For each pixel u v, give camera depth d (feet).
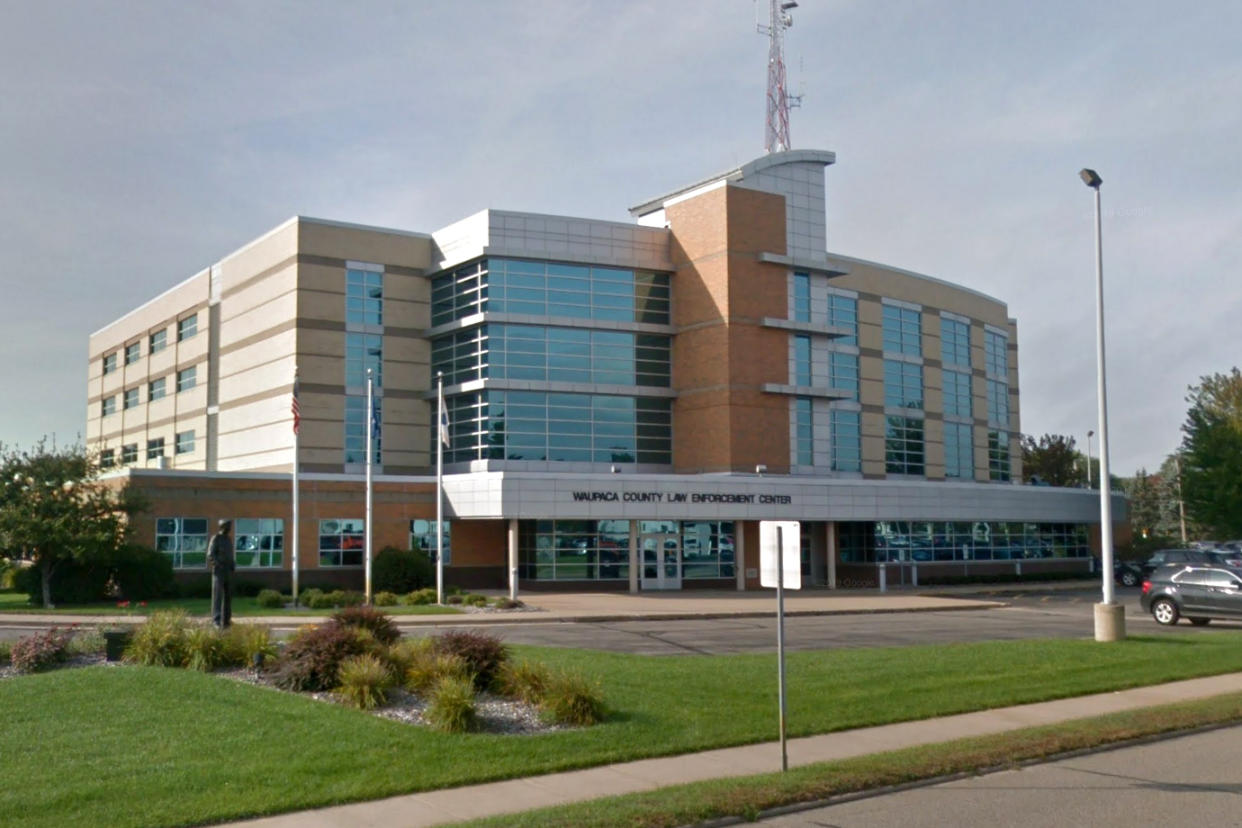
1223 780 38.24
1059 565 209.46
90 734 39.58
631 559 153.17
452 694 42.29
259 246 175.63
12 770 35.04
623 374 169.17
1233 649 73.36
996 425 243.19
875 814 33.65
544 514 145.89
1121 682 59.26
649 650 76.59
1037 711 51.13
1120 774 39.19
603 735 42.04
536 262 165.07
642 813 31.68
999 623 104.32
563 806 32.63
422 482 153.58
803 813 33.78
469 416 163.63
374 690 46.29
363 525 149.69
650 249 173.27
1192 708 51.16
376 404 144.77
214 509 141.28
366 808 32.96
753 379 165.99
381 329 168.66
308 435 161.48
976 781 38.11
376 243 169.48
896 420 209.97
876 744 43.11
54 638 57.41
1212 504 205.77
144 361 222.69
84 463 122.21
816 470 172.14
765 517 159.84
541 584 155.33
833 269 175.63
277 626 98.12
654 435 170.91
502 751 39.14
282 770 35.53
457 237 168.35
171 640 55.83
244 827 30.91
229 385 183.93
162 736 39.40
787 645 80.74
